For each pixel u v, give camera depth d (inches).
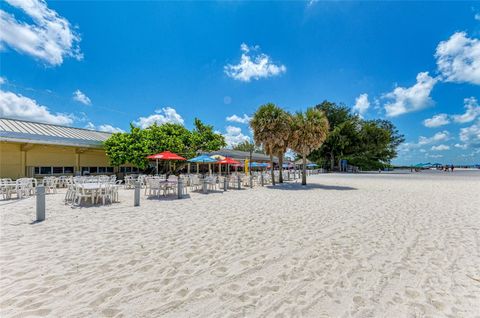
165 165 891.4
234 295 115.1
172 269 142.6
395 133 2310.5
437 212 321.4
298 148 751.7
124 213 299.1
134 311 100.7
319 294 116.9
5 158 599.5
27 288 117.7
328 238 206.8
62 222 248.8
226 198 443.2
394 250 178.7
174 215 291.3
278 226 244.8
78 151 737.0
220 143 1083.9
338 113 2111.2
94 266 144.6
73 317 95.8
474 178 1089.4
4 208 315.9
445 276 137.0
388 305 108.0
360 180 968.9
